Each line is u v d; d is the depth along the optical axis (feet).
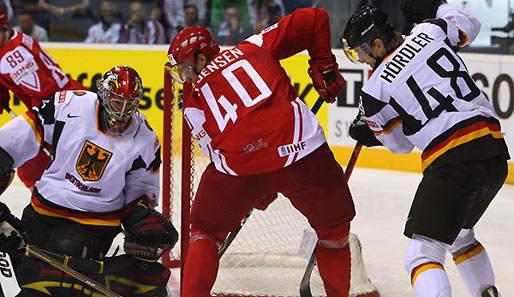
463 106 27.37
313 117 28.91
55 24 83.41
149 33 81.71
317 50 31.40
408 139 28.43
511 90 63.41
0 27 40.65
